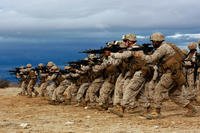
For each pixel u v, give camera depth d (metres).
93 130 12.44
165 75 14.09
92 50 16.86
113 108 15.81
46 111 18.00
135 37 15.08
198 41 18.84
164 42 14.12
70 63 20.44
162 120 14.03
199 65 18.67
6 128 13.00
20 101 23.64
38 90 27.45
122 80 15.45
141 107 15.26
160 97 14.27
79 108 18.91
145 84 15.12
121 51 15.20
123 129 12.53
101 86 18.33
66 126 13.34
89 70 19.19
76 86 20.69
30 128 13.02
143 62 14.83
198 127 12.70
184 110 16.53
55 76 22.17
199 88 19.02
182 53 14.18
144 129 12.48
